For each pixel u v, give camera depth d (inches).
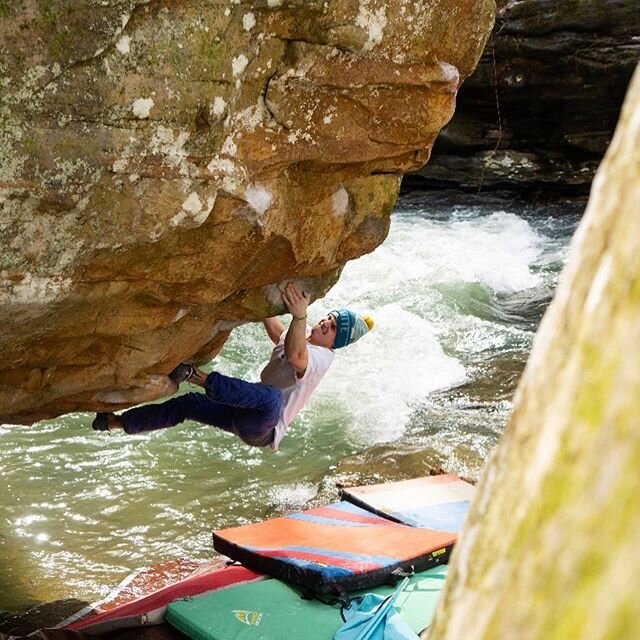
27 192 106.5
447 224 609.0
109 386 147.4
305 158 133.6
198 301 138.3
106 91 109.0
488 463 26.6
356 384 346.9
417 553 189.5
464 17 136.3
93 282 121.0
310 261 150.4
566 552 18.9
